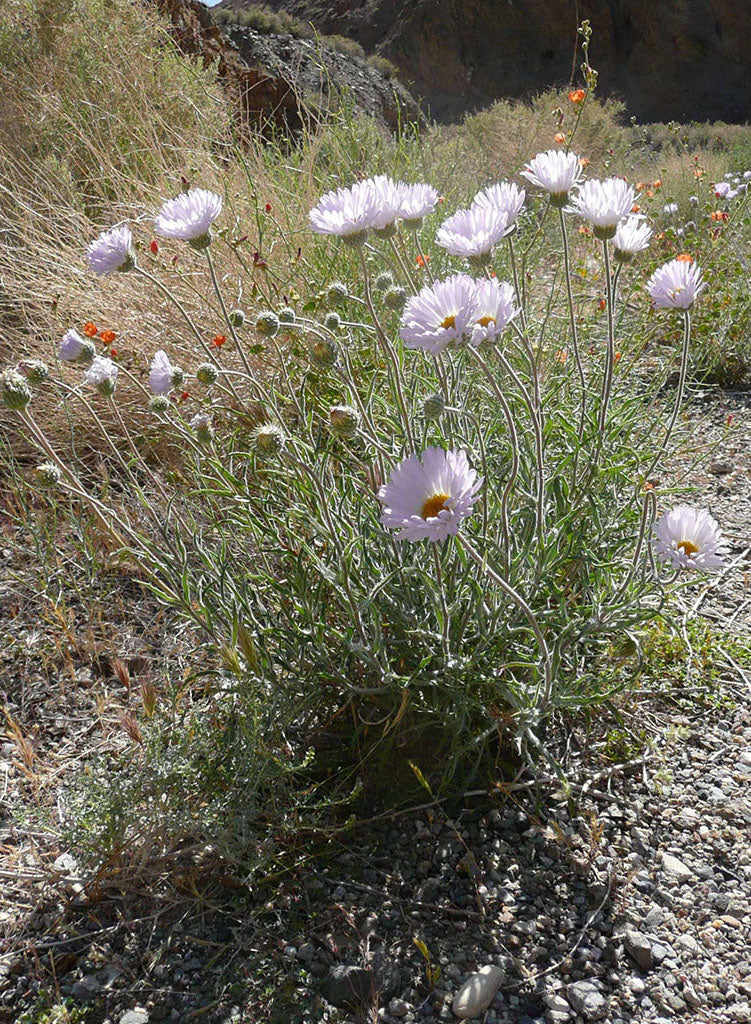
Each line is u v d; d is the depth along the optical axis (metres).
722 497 1.03
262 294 0.97
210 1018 0.47
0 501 0.92
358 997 0.48
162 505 0.87
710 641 0.76
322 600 0.63
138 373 0.98
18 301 1.13
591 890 0.55
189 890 0.54
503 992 0.49
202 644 0.70
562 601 0.62
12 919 0.53
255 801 0.55
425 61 12.56
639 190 1.33
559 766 0.58
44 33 1.50
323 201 0.56
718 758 0.65
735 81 11.89
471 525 0.62
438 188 1.44
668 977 0.49
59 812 0.59
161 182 1.23
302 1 13.63
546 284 1.33
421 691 0.60
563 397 0.86
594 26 12.28
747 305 1.38
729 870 0.56
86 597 0.81
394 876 0.55
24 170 1.31
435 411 0.53
